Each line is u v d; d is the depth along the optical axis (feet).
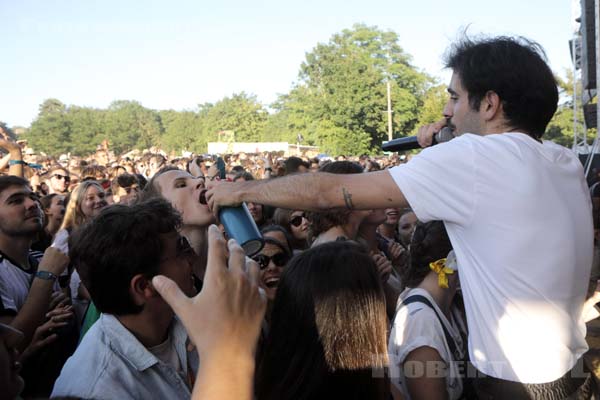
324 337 4.08
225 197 5.21
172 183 8.49
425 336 5.88
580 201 4.87
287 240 8.44
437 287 6.44
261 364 4.40
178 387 5.22
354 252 4.40
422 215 4.77
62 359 8.89
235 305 2.64
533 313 4.51
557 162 4.83
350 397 4.06
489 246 4.59
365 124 138.00
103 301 5.16
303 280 4.23
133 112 315.99
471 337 4.98
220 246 2.78
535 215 4.49
